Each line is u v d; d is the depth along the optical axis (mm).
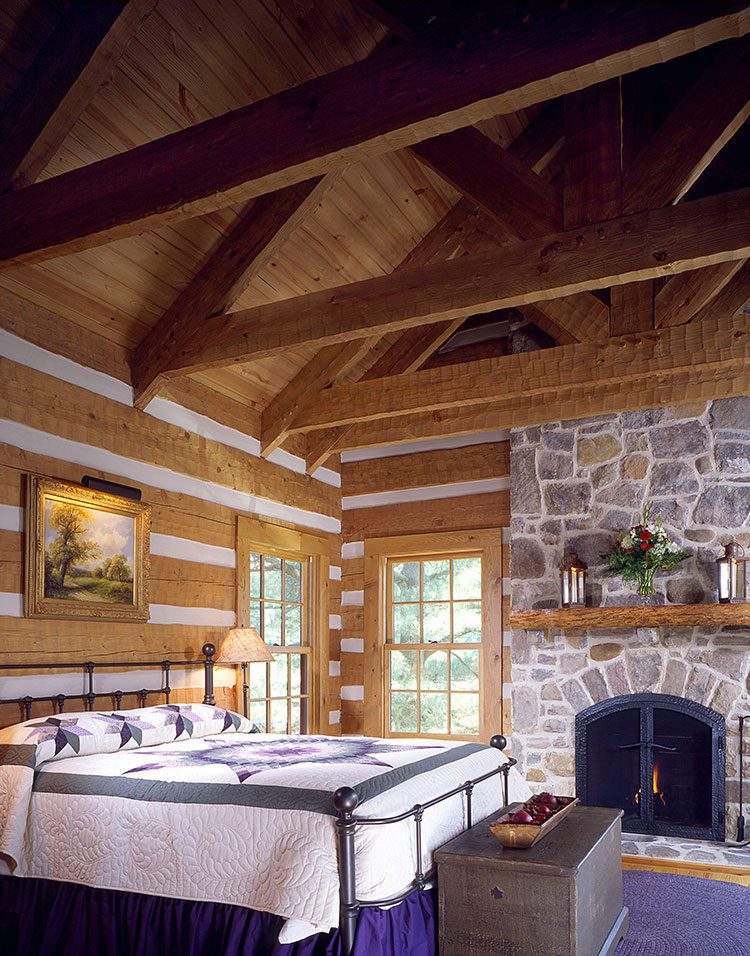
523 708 6398
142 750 4141
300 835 3000
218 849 3123
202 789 3291
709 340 4848
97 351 5047
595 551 6328
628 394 5957
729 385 5629
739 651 5793
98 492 4848
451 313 4258
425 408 5820
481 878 3111
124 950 3266
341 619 7555
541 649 6406
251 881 3035
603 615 6047
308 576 7266
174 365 5172
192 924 3131
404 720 7227
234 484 6230
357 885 2926
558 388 5324
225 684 5934
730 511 5941
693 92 3729
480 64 2740
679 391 5777
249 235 4988
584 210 3896
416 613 7309
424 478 7312
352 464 7688
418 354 6676
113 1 3646
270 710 6609
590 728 6223
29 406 4520
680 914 4359
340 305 4598
